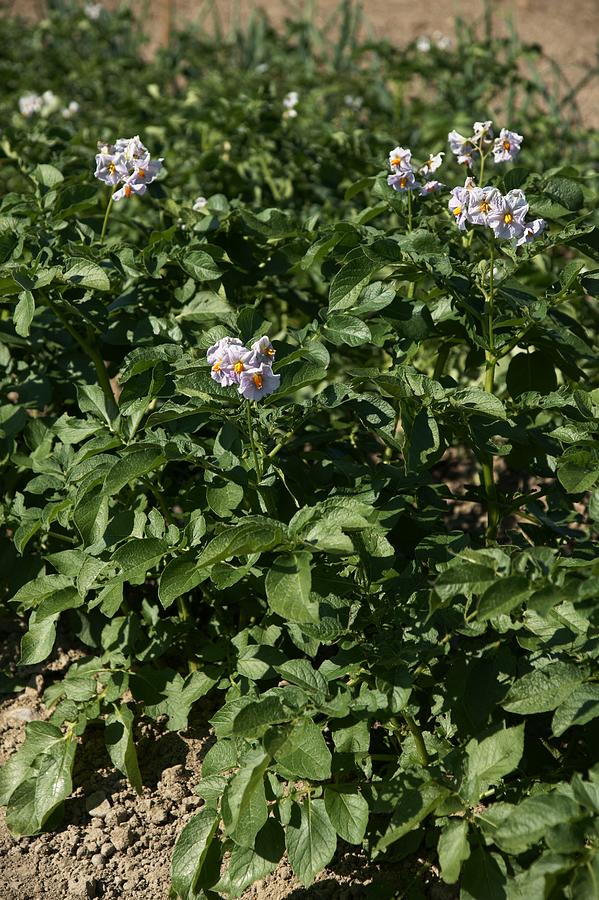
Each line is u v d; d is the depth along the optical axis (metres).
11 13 5.12
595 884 1.36
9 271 1.69
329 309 1.68
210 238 1.90
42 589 1.66
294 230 1.88
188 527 1.58
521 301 1.69
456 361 2.24
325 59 3.78
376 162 1.88
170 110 3.01
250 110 2.52
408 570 1.60
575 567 1.47
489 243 1.66
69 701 1.69
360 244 1.76
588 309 2.23
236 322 1.65
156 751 1.73
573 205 1.77
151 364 1.64
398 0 5.64
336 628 1.52
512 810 1.45
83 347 1.83
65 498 1.68
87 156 2.30
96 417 1.69
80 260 1.71
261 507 1.62
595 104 4.23
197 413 1.64
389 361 2.13
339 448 1.86
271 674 1.61
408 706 1.56
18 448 1.89
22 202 1.94
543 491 1.72
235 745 1.55
